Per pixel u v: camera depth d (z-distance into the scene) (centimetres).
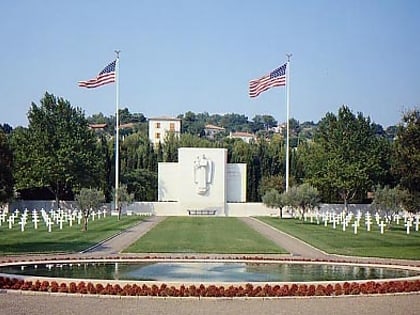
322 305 1933
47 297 2030
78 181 8606
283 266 3020
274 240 4619
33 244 4025
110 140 10675
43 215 6425
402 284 2227
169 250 3806
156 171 10319
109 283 2173
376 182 8819
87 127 9019
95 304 1917
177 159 10462
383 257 3556
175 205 9269
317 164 8944
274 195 7888
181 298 2027
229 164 9594
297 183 9881
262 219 7694
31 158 8462
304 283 2200
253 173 10369
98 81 7038
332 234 5222
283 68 7150
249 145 10838
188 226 6166
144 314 1772
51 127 8669
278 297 2061
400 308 1891
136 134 12744
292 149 10731
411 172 3950
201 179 9288
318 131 9262
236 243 4331
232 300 2011
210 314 1780
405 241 4578
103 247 3962
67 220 6581
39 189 9050
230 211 9288
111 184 9612
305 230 5706
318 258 3419
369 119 8994
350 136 8831
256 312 1814
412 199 4041
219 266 2986
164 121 16238
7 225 5694
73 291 2103
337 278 2538
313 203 7306
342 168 8662
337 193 9081
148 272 2698
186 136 11875
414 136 3962
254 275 2630
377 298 2066
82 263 3048
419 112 4469
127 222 6606
